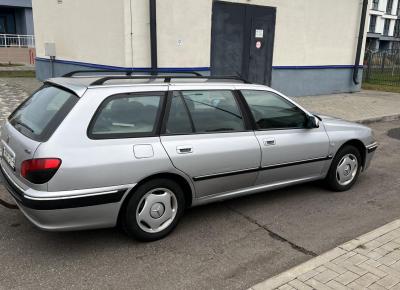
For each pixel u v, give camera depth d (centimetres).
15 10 3036
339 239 418
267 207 493
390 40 5734
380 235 398
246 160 445
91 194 353
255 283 338
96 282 335
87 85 382
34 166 341
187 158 401
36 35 1538
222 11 1098
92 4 1066
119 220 390
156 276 345
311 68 1364
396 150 798
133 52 960
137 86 394
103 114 369
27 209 351
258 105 470
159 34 995
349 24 1424
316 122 497
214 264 366
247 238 416
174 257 376
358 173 569
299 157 493
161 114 397
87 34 1120
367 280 323
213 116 433
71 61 1255
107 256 374
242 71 1185
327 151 519
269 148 462
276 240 413
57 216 346
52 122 358
